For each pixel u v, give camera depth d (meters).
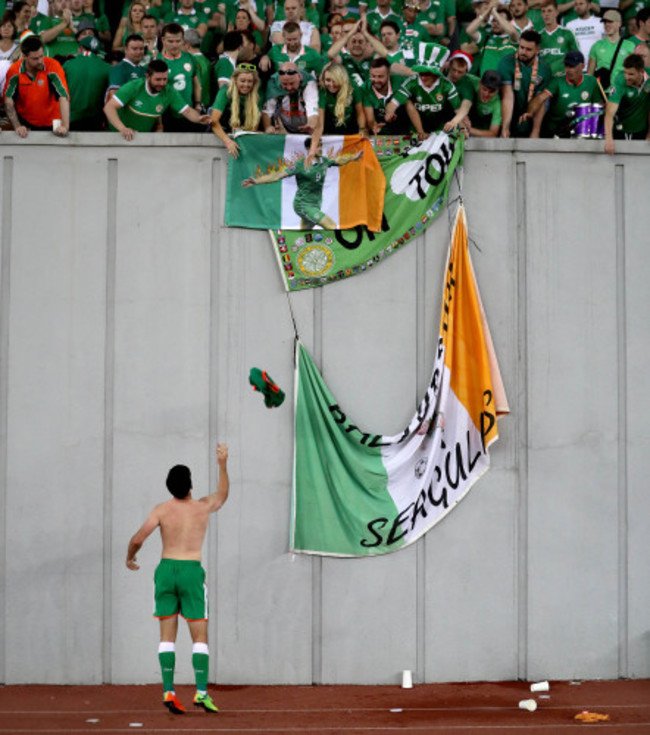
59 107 23.98
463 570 23.12
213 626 22.89
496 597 23.14
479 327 23.17
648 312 23.67
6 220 23.39
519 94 24.78
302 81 23.81
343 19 28.27
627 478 23.47
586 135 25.00
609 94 25.11
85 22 27.75
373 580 23.03
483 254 23.59
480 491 23.23
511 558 23.19
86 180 23.44
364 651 22.95
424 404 23.12
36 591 22.92
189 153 23.48
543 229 23.66
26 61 23.72
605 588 23.30
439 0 28.97
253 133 23.45
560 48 28.03
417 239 23.56
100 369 23.22
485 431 23.06
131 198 23.41
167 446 23.11
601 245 23.70
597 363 23.56
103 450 23.11
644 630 23.28
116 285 23.31
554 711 20.64
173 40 25.48
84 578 22.94
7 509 23.03
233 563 22.97
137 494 23.03
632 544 23.38
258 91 24.41
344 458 23.14
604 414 23.52
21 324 23.27
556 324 23.56
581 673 23.19
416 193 23.53
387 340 23.42
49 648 22.88
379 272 23.50
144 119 24.25
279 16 28.56
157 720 19.88
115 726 19.41
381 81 24.31
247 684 22.83
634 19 29.88
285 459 23.14
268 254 23.42
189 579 19.91
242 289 23.33
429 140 23.56
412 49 27.78
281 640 22.91
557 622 23.19
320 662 22.94
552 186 23.70
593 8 30.19
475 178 23.69
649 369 23.58
